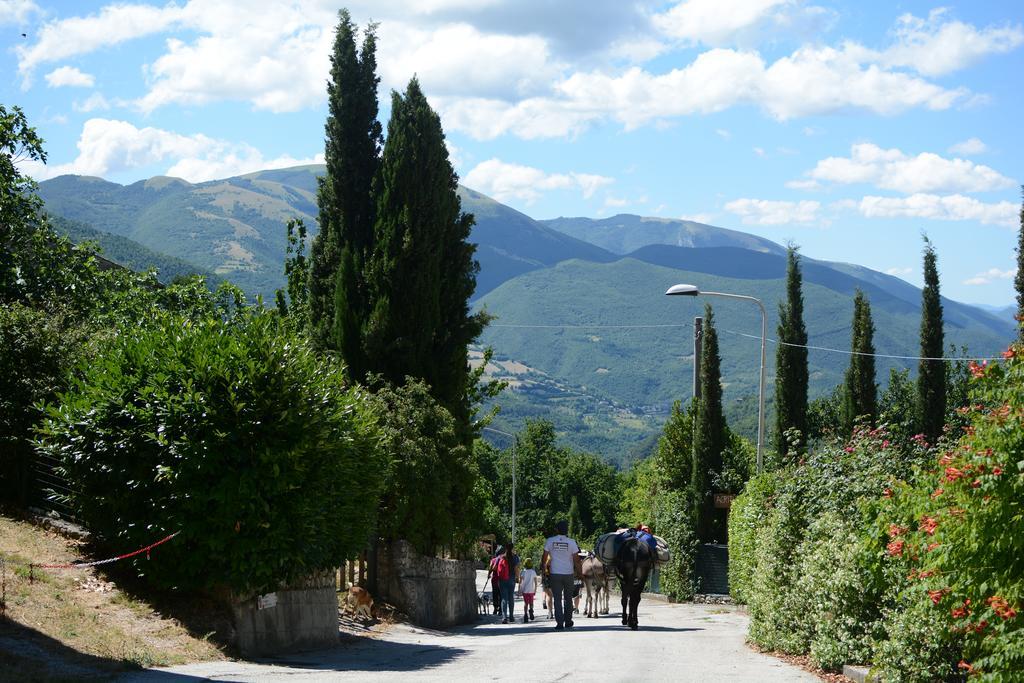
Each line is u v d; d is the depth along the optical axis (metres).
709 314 42.69
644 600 41.69
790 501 16.67
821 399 46.16
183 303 40.22
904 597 11.20
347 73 27.75
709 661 14.93
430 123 26.97
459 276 28.34
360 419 18.25
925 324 37.50
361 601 21.09
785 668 14.05
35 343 18.91
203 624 14.65
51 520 17.91
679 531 39.06
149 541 14.73
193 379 14.89
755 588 18.25
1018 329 10.07
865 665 12.71
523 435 124.94
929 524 9.30
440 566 25.12
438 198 26.92
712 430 42.28
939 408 37.22
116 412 15.13
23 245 30.91
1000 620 8.66
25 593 13.66
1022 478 8.22
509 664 14.30
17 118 30.97
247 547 14.63
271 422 14.95
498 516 95.75
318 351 26.27
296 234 31.12
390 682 11.61
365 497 18.28
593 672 13.10
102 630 13.19
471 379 31.83
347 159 27.52
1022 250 25.14
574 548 23.33
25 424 18.64
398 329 26.22
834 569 13.84
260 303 17.33
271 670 12.84
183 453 14.41
